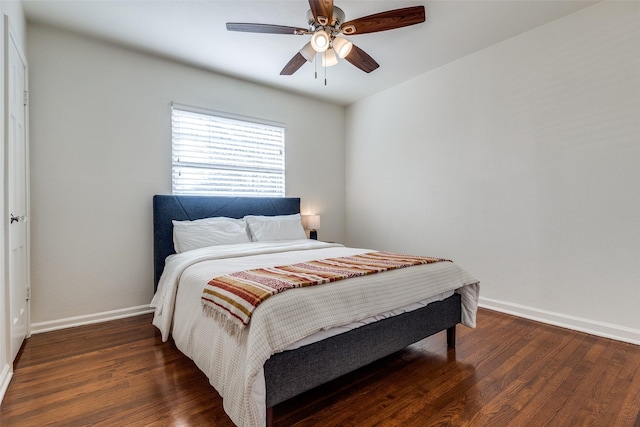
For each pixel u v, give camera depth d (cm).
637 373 183
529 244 276
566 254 254
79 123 267
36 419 143
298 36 274
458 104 324
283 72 288
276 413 150
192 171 330
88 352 213
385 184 409
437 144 346
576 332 245
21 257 215
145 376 182
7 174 173
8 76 176
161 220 297
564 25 252
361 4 233
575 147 248
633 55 222
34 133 247
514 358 204
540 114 267
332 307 152
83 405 154
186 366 194
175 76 318
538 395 162
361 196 444
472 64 312
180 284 214
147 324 268
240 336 138
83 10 235
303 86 388
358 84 385
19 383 173
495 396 162
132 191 292
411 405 155
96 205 274
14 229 193
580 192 246
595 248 240
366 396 163
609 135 232
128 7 233
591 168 241
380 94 411
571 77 249
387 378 181
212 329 163
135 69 295
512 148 285
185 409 151
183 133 325
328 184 450
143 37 273
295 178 415
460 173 325
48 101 253
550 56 260
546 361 199
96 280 274
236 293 151
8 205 173
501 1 231
